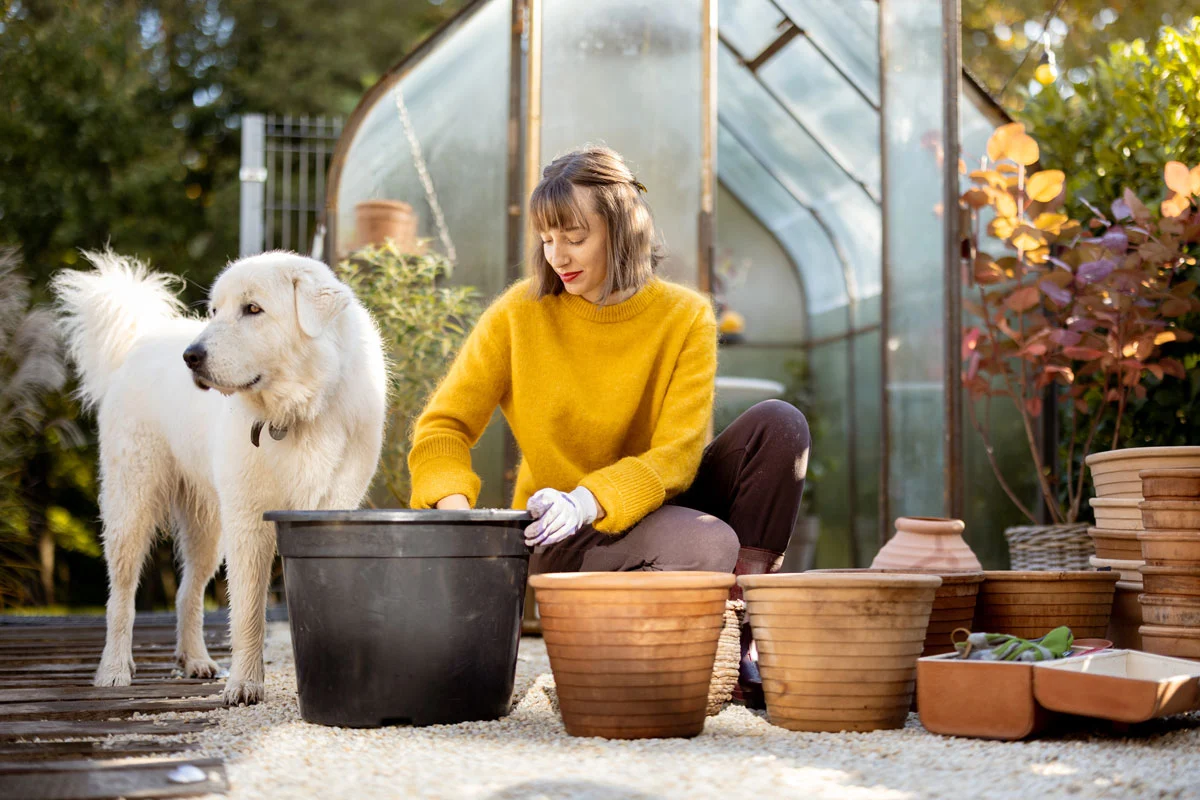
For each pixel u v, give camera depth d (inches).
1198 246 151.4
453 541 81.1
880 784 64.2
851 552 284.0
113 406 125.0
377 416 109.1
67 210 417.4
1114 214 146.9
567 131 178.5
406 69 190.4
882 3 196.5
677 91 179.2
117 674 116.4
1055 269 160.9
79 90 432.5
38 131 418.6
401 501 190.7
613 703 76.8
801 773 66.3
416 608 80.7
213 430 109.1
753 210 317.7
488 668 83.9
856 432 283.9
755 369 320.2
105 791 63.7
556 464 94.9
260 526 101.5
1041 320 157.0
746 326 320.5
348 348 105.7
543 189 92.4
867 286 277.9
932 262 175.9
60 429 307.0
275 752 73.9
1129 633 106.3
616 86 179.0
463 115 192.9
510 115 190.9
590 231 92.4
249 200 279.1
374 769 68.5
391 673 80.9
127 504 121.7
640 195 97.2
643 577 77.0
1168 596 94.6
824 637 79.9
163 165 442.9
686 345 95.6
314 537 81.5
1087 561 142.9
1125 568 107.7
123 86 446.0
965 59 432.1
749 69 241.3
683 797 61.1
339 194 193.9
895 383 192.2
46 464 385.4
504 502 178.4
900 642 80.4
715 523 89.0
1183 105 159.6
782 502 94.1
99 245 431.8
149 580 411.5
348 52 491.5
